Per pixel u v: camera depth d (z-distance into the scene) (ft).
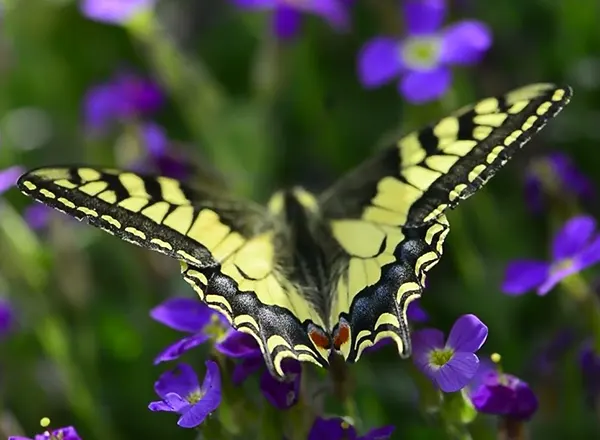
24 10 2.04
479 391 1.61
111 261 1.90
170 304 1.65
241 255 1.61
